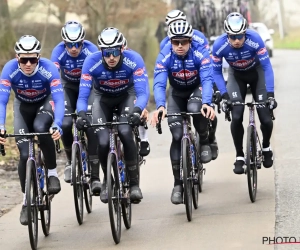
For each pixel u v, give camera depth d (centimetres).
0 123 1410
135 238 1426
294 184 1748
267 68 1703
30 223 1340
